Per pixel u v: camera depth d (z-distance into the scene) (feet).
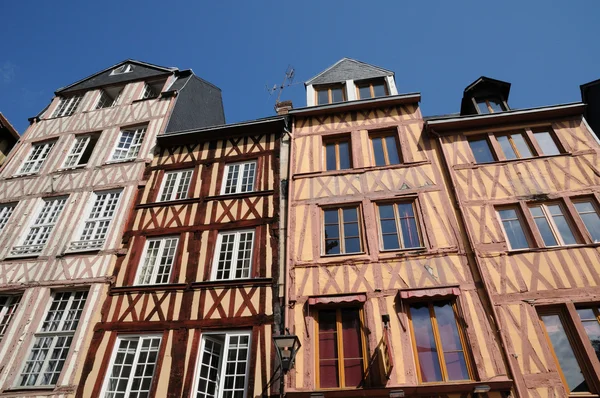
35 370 26.25
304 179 32.17
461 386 20.70
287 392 21.90
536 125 31.78
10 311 29.89
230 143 37.24
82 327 27.07
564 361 21.44
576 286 23.25
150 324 26.58
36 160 41.24
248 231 30.45
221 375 24.00
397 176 30.73
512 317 22.79
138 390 24.27
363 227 28.50
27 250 32.73
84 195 35.81
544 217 26.89
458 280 24.72
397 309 24.18
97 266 30.35
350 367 23.08
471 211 27.58
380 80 39.55
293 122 36.65
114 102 44.96
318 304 25.17
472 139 32.32
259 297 26.35
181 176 36.11
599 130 33.47
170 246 31.01
